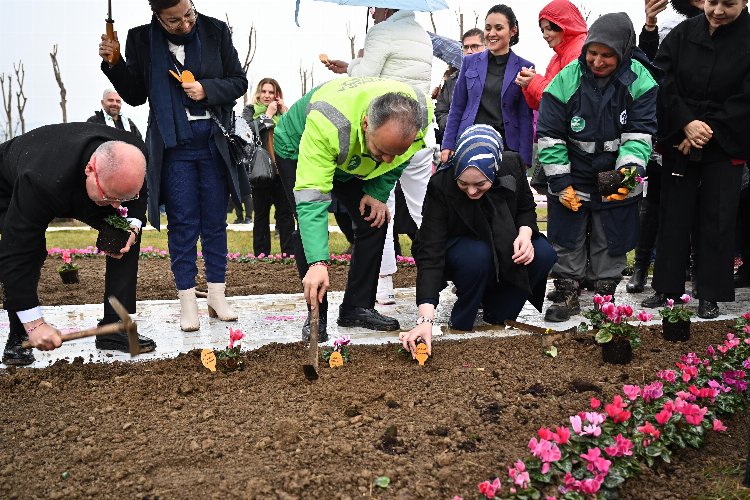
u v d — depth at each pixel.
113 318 4.30
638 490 2.74
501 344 4.35
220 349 4.24
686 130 4.93
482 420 3.25
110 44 4.38
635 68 4.96
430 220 4.32
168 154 4.69
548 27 5.73
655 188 5.95
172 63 4.58
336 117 3.66
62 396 3.61
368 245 4.61
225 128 4.79
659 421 2.93
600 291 5.33
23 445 3.09
